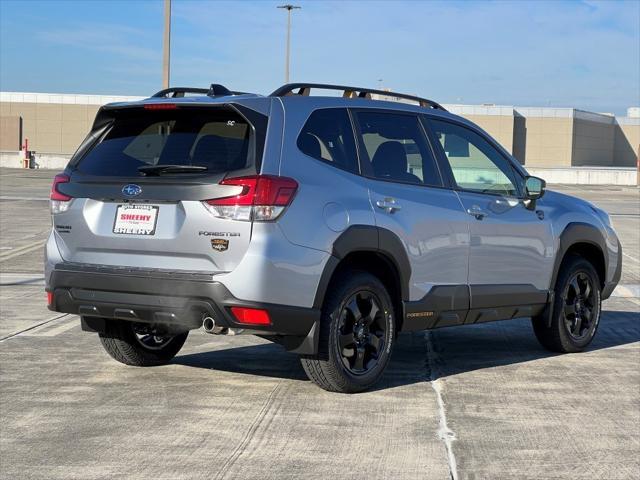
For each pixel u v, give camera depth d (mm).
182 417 5539
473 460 4805
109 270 5742
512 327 9164
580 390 6398
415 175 6539
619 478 4570
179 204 5578
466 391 6316
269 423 5430
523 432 5332
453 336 8609
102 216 5852
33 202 24453
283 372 6824
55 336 8125
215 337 8266
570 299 7770
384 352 6219
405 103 6766
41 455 4805
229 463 4699
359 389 6121
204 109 5781
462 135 7082
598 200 36281
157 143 5863
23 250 14977
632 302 10930
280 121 5754
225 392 6172
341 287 5891
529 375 6879
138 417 5531
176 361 7176
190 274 5504
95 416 5551
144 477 4480
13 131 66000
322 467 4656
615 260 8234
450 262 6598
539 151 67438
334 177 5914
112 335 6523
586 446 5086
